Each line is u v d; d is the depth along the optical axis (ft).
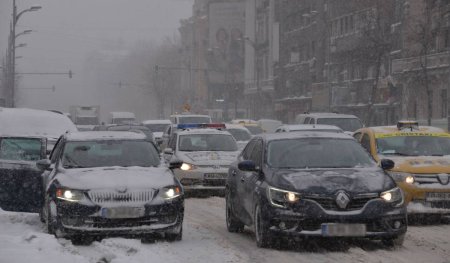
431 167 51.21
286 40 308.81
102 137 48.85
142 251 38.58
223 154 74.64
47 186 44.91
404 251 40.06
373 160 44.50
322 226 38.68
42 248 38.88
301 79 291.58
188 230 49.16
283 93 311.88
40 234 42.52
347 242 42.34
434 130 59.11
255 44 314.96
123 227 41.63
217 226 51.96
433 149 56.70
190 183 72.28
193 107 445.37
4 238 42.06
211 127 88.74
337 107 246.27
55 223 42.29
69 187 42.27
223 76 390.63
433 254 39.19
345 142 45.34
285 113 309.63
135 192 41.98
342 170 41.78
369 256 38.45
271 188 40.16
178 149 77.41
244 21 386.93
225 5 387.96
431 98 189.57
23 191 52.11
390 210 39.27
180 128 88.48
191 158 73.31
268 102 331.57
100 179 42.78
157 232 42.14
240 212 45.93
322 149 44.60
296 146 44.68
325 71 263.90
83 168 45.62
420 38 174.91
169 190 42.73
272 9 323.57
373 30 200.54
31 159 53.52
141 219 41.86
